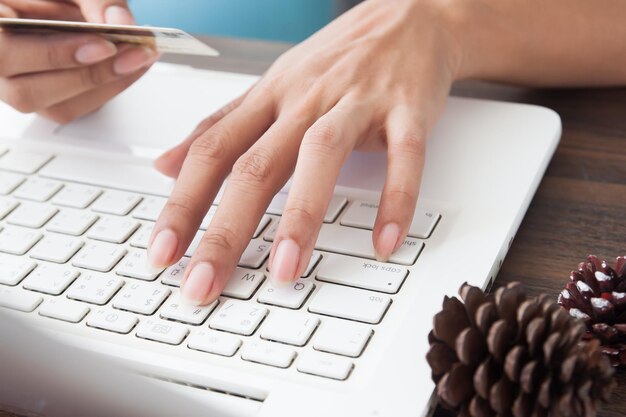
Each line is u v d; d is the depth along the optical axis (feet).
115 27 1.69
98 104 1.98
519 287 1.33
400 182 1.64
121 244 1.66
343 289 1.53
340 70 1.84
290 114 1.77
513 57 2.02
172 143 1.88
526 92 2.06
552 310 1.31
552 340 1.27
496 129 1.81
